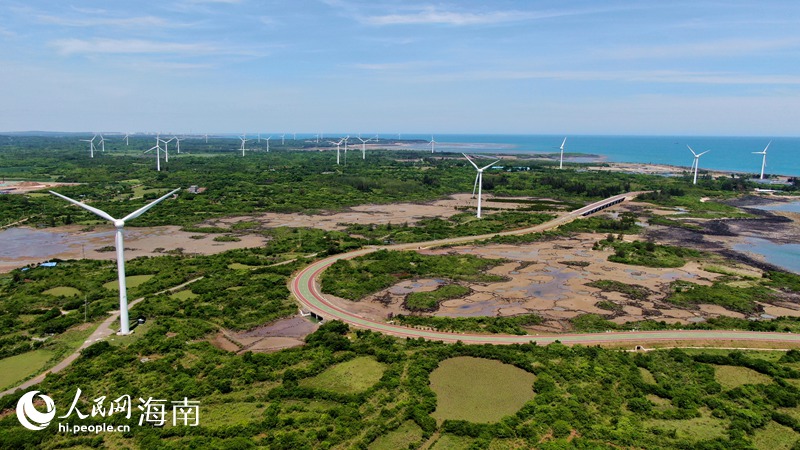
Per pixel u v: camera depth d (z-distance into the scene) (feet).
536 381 272.92
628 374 280.92
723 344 326.03
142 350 302.45
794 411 251.60
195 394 255.29
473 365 296.30
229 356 303.27
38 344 309.22
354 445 216.95
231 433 223.92
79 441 217.15
